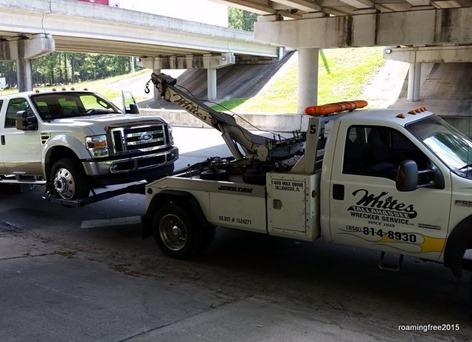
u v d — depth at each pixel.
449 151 5.29
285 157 6.92
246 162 7.05
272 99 40.03
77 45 34.88
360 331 4.74
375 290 5.86
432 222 5.05
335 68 41.47
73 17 27.86
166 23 34.09
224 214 6.50
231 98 43.44
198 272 6.52
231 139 7.39
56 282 6.00
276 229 6.06
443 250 5.04
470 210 4.83
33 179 9.75
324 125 5.96
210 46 40.34
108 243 7.93
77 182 8.54
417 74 33.75
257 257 7.09
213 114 7.56
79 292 5.66
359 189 5.45
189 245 6.87
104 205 10.41
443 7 20.34
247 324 4.82
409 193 5.14
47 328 4.62
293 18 25.36
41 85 86.94
